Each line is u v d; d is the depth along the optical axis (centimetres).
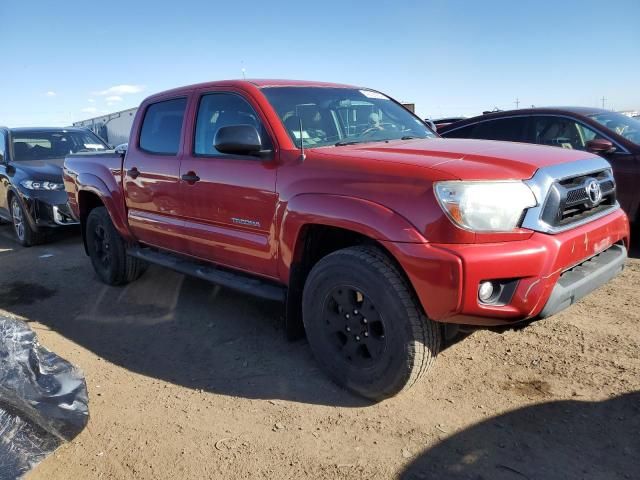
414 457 267
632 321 404
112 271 552
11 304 531
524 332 396
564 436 276
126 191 500
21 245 806
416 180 283
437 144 361
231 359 387
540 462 258
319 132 376
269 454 277
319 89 421
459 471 255
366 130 406
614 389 314
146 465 273
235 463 271
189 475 264
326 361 337
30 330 322
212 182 392
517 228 280
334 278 319
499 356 364
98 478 265
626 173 593
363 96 447
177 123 446
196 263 455
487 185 276
